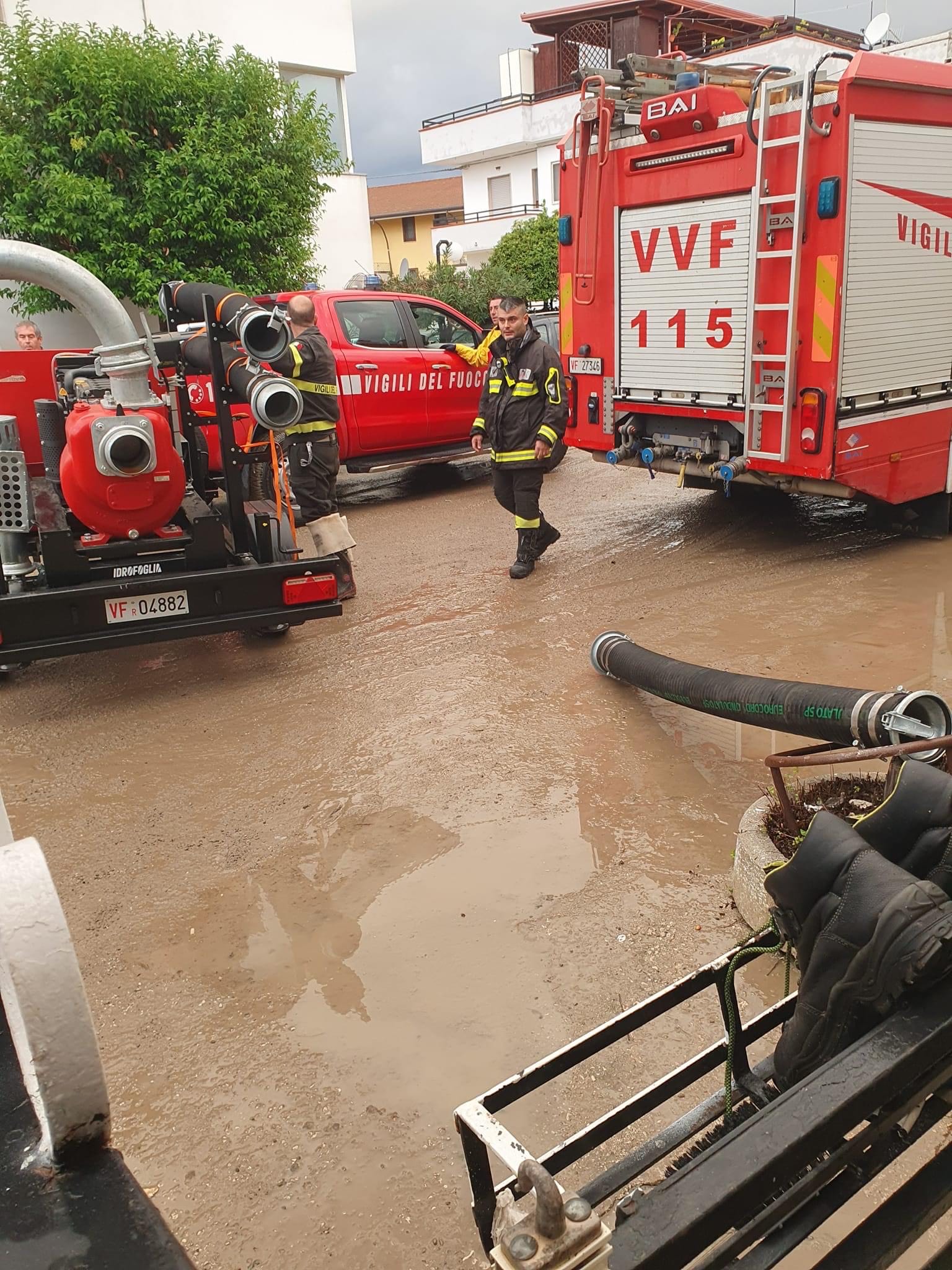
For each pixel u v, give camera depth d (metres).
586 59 22.42
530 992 2.70
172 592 4.64
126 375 4.44
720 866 3.24
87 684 5.20
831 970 1.42
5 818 1.62
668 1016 2.57
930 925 1.30
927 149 5.73
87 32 13.84
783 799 2.78
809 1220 1.42
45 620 4.44
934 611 5.45
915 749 2.39
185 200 11.47
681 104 5.84
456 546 7.60
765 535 7.34
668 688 4.21
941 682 4.48
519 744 4.24
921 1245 1.92
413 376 8.94
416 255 49.03
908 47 7.17
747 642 5.15
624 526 7.89
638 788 3.81
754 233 5.61
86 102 11.12
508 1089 1.47
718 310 6.02
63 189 10.79
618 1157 2.14
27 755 4.39
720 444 6.32
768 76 5.67
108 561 4.64
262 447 5.04
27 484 4.46
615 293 6.70
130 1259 0.92
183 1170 2.20
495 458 6.45
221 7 15.79
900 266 5.75
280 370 5.45
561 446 6.38
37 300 11.55
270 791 3.96
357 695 4.87
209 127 11.72
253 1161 2.22
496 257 24.95
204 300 4.79
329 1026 2.62
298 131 12.23
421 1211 2.07
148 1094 2.42
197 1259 1.99
